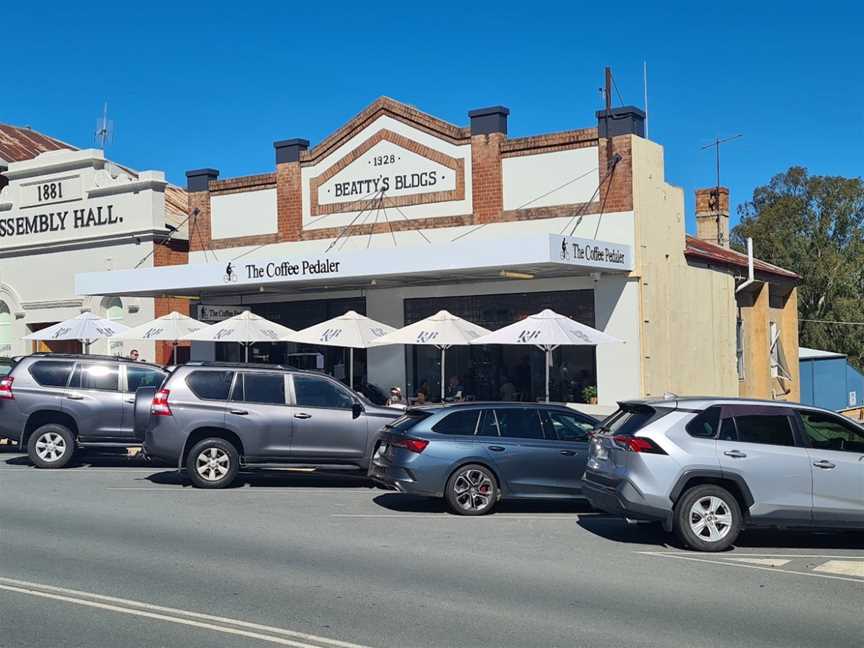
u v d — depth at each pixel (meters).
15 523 10.92
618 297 19.78
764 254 49.72
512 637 6.69
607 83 19.97
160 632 6.64
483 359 21.42
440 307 22.05
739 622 7.22
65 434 16.36
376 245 22.69
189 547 9.68
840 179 50.31
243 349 25.25
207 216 25.19
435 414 12.67
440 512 12.62
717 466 10.08
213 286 21.88
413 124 22.22
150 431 14.38
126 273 23.03
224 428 14.42
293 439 14.52
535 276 20.23
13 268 29.14
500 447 12.54
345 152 23.19
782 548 10.52
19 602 7.39
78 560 8.95
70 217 27.81
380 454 12.97
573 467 12.66
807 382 31.27
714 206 32.22
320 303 23.84
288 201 23.97
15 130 34.31
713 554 10.02
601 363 19.92
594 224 20.05
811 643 6.70
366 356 23.08
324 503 13.19
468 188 21.53
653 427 10.23
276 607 7.37
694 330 21.97
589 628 6.95
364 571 8.73
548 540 10.64
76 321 21.91
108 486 14.38
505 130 21.53
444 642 6.54
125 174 27.25
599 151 20.05
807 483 10.12
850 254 48.56
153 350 26.50
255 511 12.24
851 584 8.66
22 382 16.38
